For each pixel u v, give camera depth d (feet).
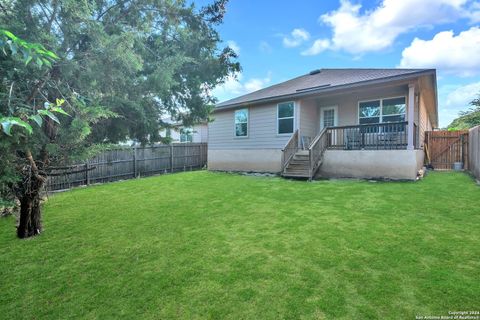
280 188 24.34
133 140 14.16
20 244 12.87
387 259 9.87
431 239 11.48
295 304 7.62
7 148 7.77
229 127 44.11
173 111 15.03
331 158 29.89
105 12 11.23
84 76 9.71
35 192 13.12
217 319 7.20
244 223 14.90
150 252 11.60
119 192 25.26
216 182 29.07
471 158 31.12
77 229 14.88
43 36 8.41
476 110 54.75
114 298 8.34
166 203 20.27
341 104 35.83
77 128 9.37
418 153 28.89
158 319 7.30
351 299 7.71
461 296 7.58
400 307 7.25
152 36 13.32
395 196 19.17
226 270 9.71
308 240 12.03
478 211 15.06
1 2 8.25
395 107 31.30
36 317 7.62
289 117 35.91
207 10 14.56
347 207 17.02
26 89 8.41
